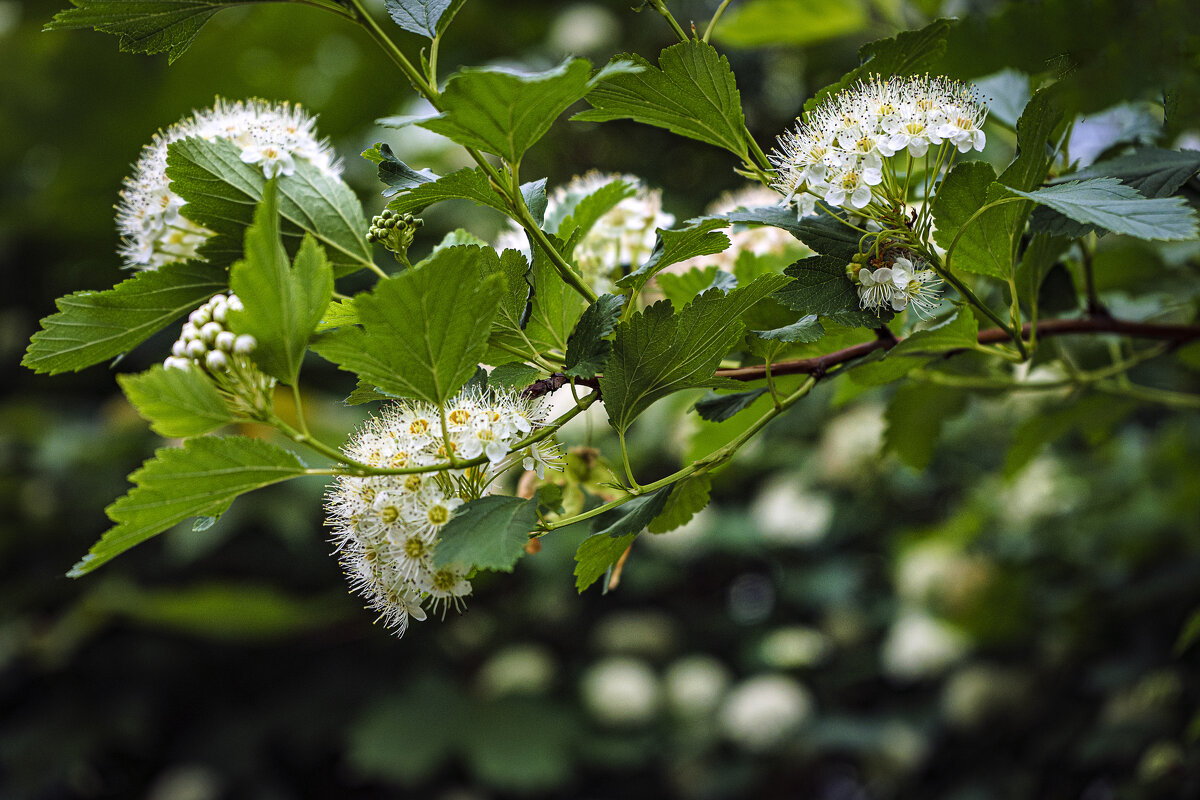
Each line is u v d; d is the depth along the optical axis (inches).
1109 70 34.9
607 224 37.7
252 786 84.7
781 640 85.2
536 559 83.9
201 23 35.0
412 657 91.0
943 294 36.4
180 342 33.6
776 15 50.0
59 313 35.3
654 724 87.3
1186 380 57.4
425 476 34.2
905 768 73.5
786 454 84.0
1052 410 40.3
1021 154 34.7
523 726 85.3
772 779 86.3
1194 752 51.3
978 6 45.2
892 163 35.8
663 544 84.8
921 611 75.7
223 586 79.4
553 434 35.0
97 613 81.7
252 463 33.4
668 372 34.5
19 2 96.4
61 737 82.9
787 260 37.7
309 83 97.2
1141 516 59.4
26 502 86.4
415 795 90.8
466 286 33.3
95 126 99.7
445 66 97.6
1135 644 59.4
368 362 33.5
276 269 33.0
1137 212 33.5
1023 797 65.0
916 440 39.7
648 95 35.3
